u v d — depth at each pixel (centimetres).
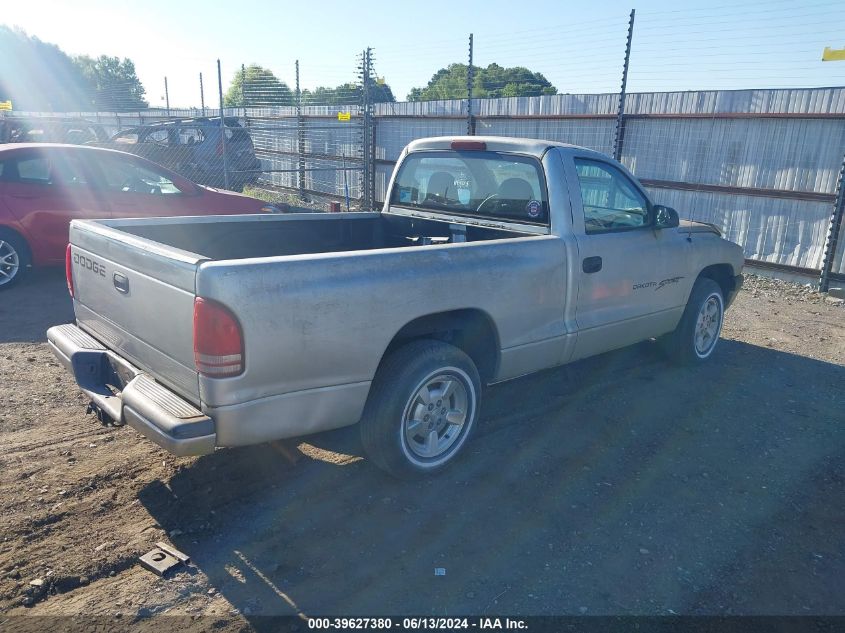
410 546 326
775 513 364
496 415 482
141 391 319
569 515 356
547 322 429
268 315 295
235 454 408
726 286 633
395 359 361
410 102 1409
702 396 525
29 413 453
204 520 341
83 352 371
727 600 294
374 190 1512
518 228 459
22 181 748
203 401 295
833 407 511
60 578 292
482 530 341
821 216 884
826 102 853
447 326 385
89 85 6016
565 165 447
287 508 355
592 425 468
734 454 430
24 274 765
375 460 368
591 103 1092
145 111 2392
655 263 505
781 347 666
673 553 326
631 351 631
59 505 346
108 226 404
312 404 322
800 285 914
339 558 315
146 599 283
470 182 497
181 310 297
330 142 1639
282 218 496
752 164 936
